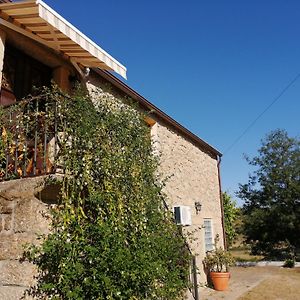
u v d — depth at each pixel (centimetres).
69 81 575
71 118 378
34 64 545
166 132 850
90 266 322
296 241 1720
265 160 1836
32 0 386
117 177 393
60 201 349
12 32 480
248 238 1819
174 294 418
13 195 344
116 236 344
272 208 1733
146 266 350
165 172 796
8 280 315
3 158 384
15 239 327
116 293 315
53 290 316
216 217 1097
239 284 948
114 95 663
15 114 402
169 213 485
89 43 455
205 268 927
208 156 1123
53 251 311
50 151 387
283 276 1112
